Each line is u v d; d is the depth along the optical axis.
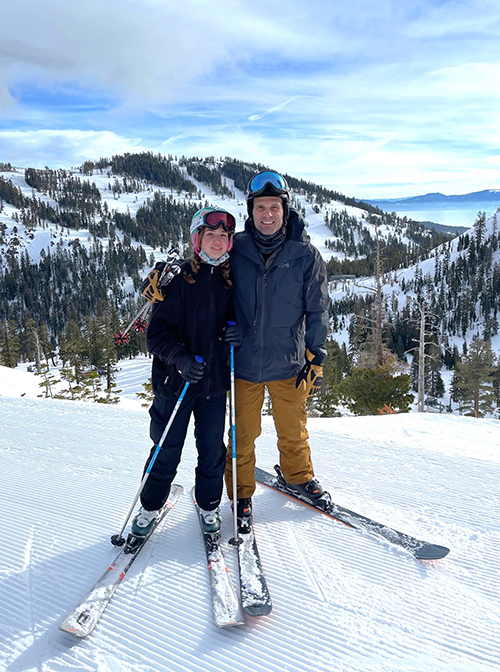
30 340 59.47
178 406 2.17
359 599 1.97
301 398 2.59
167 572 2.15
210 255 2.12
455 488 3.05
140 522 2.34
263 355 2.42
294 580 2.10
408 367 17.27
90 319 56.16
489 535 2.47
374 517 2.68
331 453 3.70
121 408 5.10
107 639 1.76
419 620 1.85
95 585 2.02
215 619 1.82
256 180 2.19
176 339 2.21
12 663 1.65
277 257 2.28
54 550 2.35
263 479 3.05
